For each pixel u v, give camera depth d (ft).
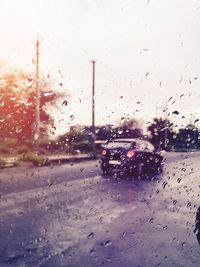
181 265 8.41
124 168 26.32
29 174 24.35
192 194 18.67
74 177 24.21
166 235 10.91
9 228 11.27
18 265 8.17
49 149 29.19
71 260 8.59
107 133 28.40
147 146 27.91
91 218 12.94
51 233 10.87
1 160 26.81
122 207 14.99
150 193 18.88
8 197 16.37
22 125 26.25
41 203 15.29
